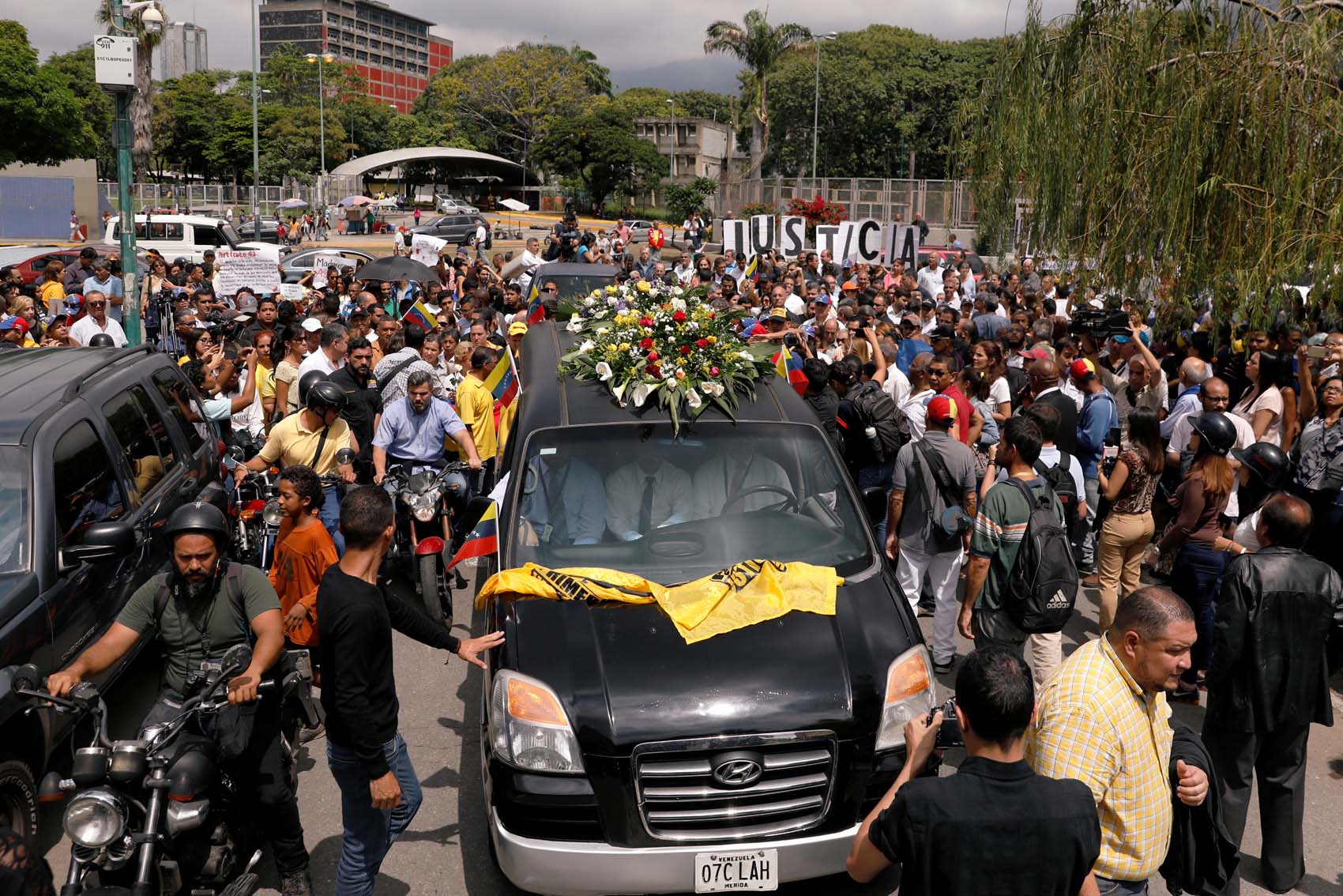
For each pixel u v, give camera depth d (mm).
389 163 87250
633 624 4543
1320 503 7414
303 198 74812
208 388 10000
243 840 4324
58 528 5102
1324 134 8969
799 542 5160
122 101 13898
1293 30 9336
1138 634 3131
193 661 4316
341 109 108188
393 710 3885
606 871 4008
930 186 41438
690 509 5277
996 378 9609
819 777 4148
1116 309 10383
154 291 16594
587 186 86188
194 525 4137
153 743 3949
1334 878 4777
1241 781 4523
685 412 5727
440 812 5309
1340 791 5586
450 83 111938
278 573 5875
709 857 4008
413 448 7875
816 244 22906
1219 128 9250
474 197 101562
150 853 3689
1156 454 6473
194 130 87812
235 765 4246
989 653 2689
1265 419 8438
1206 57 9539
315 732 5957
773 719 4117
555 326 7484
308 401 7180
